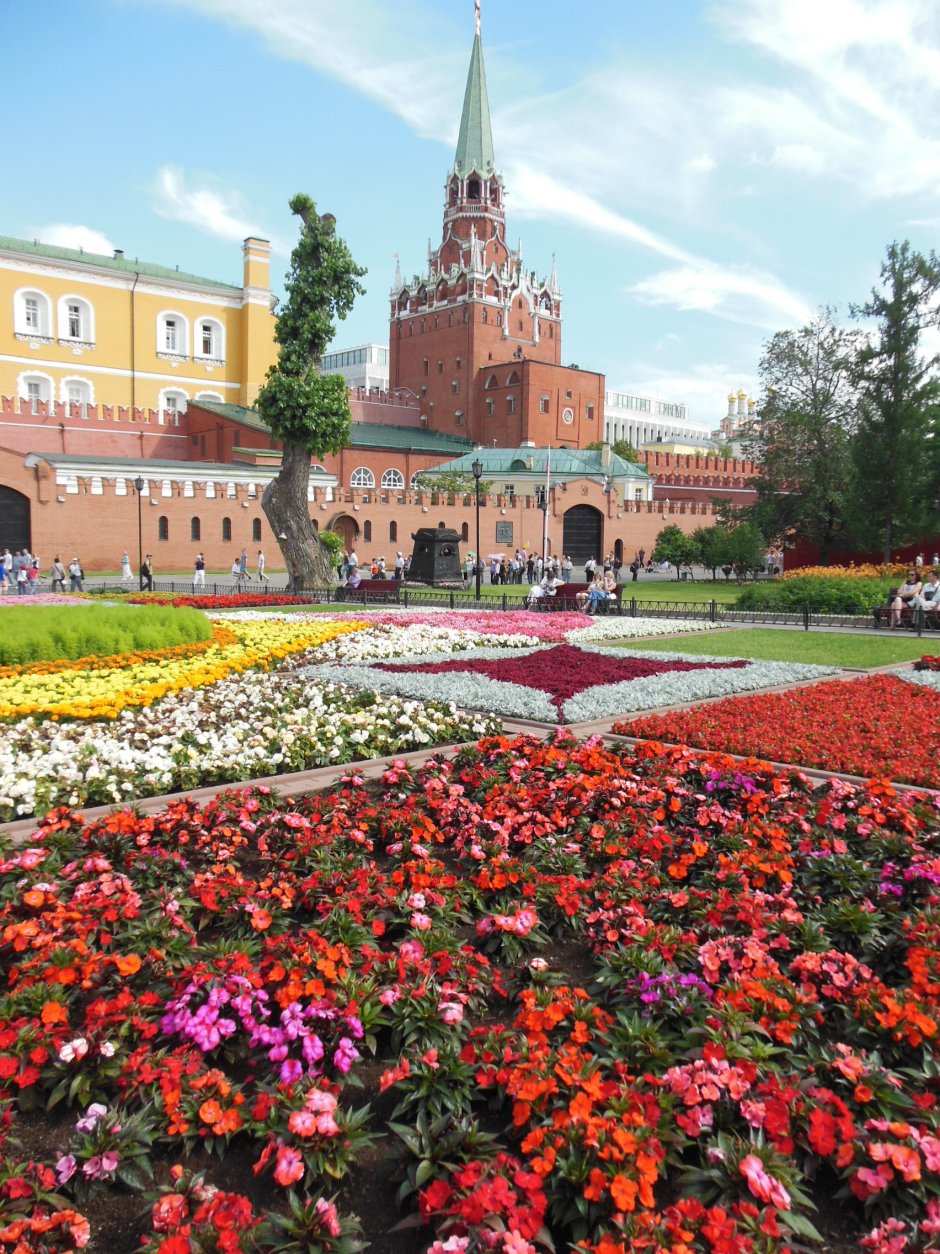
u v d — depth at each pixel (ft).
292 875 17.42
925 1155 9.81
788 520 168.35
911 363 123.65
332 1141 10.48
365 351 422.41
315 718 31.94
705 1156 10.30
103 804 23.12
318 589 107.45
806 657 56.54
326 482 180.24
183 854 18.80
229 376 223.30
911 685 42.73
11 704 33.04
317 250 101.65
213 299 219.00
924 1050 11.84
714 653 57.52
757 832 19.12
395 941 15.76
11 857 18.08
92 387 202.90
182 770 25.29
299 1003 12.88
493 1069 11.25
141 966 13.99
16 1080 11.46
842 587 91.91
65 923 14.84
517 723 34.88
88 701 33.78
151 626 48.62
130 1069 11.52
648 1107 10.42
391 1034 12.94
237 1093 11.14
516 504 200.23
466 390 281.74
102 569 150.10
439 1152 10.33
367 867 18.06
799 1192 9.78
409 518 186.60
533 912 15.28
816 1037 12.58
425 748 30.09
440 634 62.08
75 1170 10.19
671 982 13.20
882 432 126.62
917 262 121.80
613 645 61.11
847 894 16.88
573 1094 10.73
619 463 229.04
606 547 214.07
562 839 19.51
